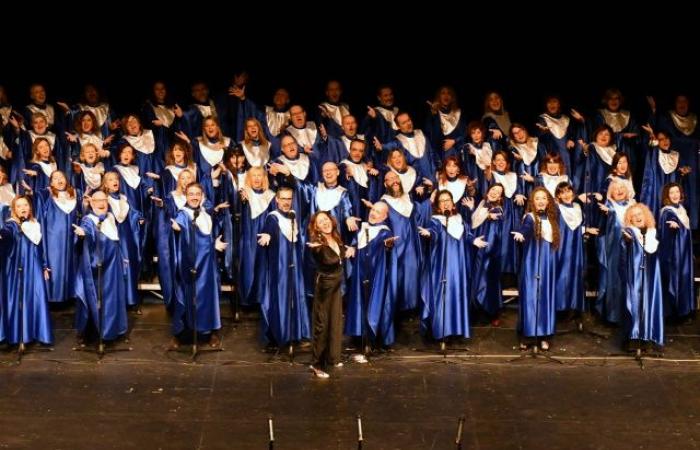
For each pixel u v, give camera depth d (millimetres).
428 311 13188
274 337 13039
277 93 15180
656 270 13016
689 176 15062
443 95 15211
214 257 12984
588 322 13859
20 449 10984
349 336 13398
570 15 15781
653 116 15289
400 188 13555
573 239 13578
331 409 11805
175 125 15062
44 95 15156
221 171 14148
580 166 14805
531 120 16000
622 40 15820
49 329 13008
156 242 13773
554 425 11555
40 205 13859
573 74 15930
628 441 11281
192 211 12969
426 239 13242
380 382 12375
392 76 15969
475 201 14414
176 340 13109
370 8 15820
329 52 15914
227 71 15914
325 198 13586
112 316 12945
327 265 12414
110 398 11961
